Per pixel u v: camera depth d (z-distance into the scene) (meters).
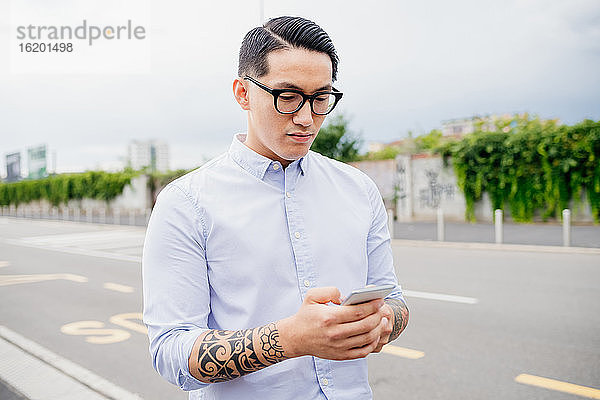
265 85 1.01
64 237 15.84
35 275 8.32
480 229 13.04
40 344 4.50
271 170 1.14
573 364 3.66
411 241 11.33
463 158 14.98
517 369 3.61
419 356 3.94
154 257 1.05
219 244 1.08
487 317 4.91
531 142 13.48
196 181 1.12
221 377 0.96
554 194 13.34
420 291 6.11
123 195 28.88
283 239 1.11
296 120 1.01
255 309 1.07
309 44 1.00
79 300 6.28
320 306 0.89
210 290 1.11
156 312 1.03
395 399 3.21
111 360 4.05
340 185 1.25
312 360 1.10
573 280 6.45
